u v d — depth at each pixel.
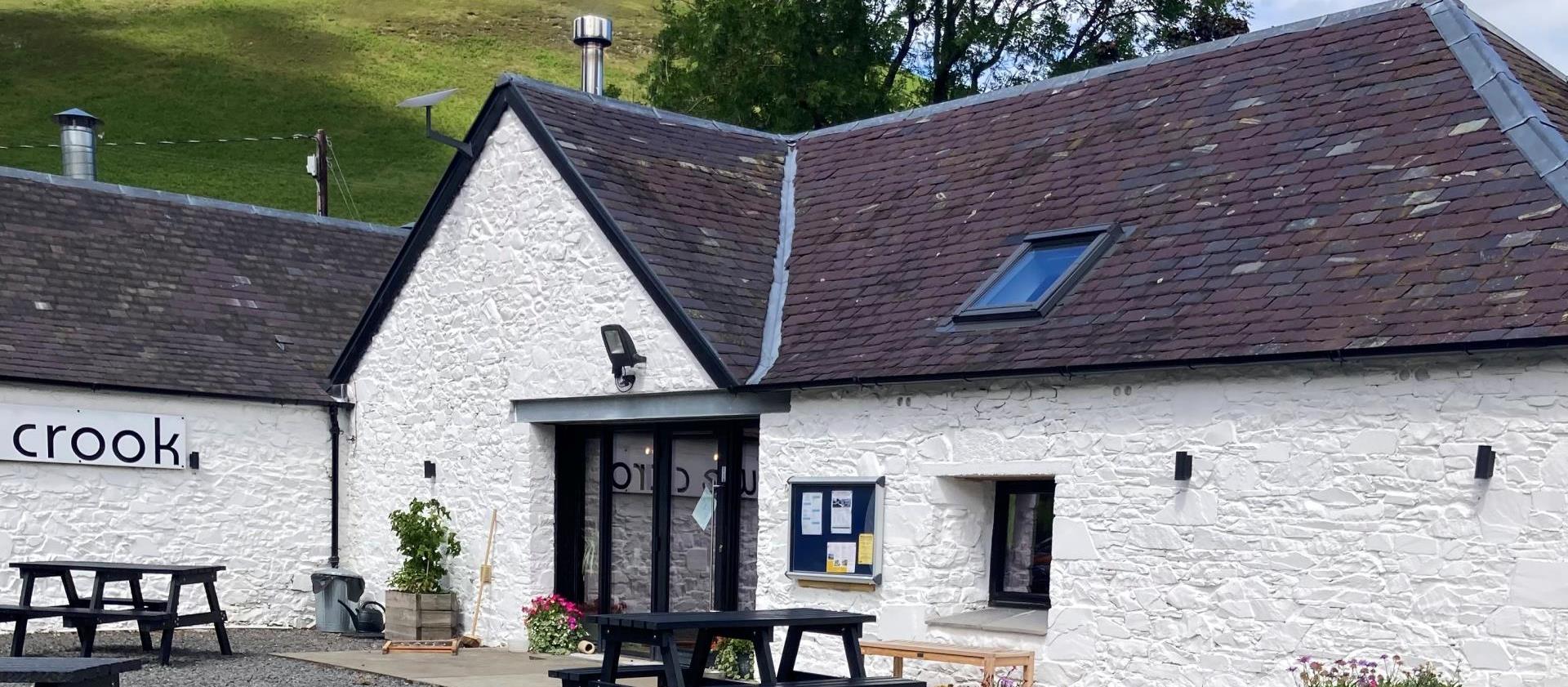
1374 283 9.09
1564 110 10.48
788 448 11.75
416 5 74.38
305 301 18.02
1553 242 8.62
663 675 8.73
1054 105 13.17
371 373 16.06
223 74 61.59
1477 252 8.87
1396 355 8.53
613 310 12.82
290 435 16.25
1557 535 8.05
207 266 17.56
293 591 16.20
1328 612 8.86
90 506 15.02
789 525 11.66
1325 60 11.51
